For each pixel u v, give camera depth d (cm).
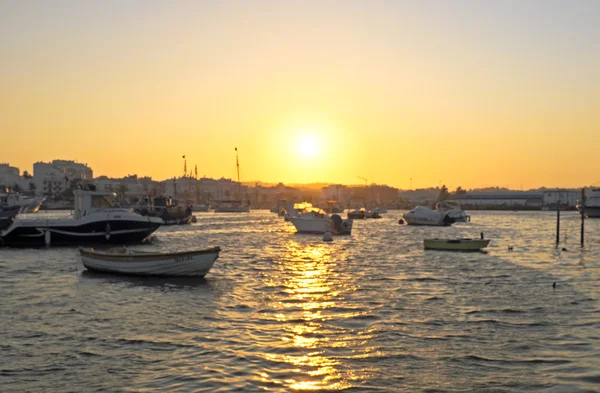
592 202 14988
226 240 7569
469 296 3038
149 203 11762
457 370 1800
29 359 1892
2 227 7538
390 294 3100
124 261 3750
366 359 1903
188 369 1794
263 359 1895
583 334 2220
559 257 5222
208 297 3008
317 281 3603
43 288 3281
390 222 14400
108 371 1775
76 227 5794
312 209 10575
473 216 19888
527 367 1828
